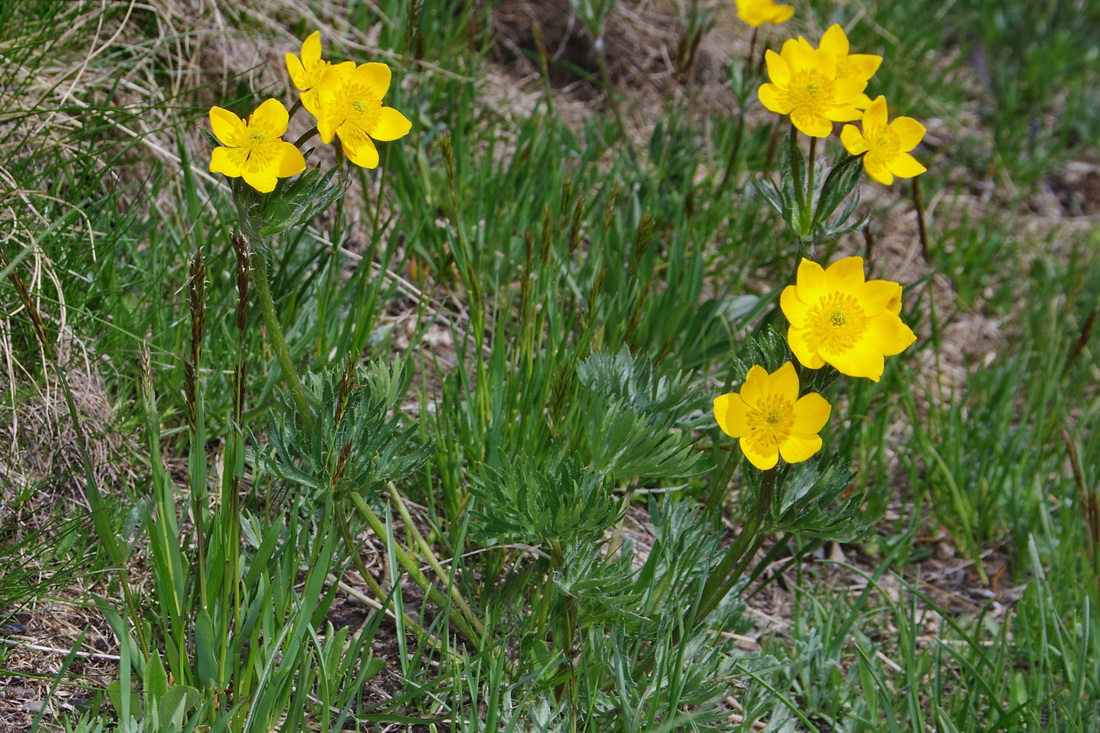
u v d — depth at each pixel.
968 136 5.47
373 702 2.02
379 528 1.93
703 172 4.23
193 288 1.54
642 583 2.02
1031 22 6.27
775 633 2.57
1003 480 3.09
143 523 1.89
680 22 4.59
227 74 3.40
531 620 2.07
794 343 1.64
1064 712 2.18
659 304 3.02
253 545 2.05
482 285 3.21
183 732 1.64
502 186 3.37
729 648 2.36
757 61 4.73
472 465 2.46
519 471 1.97
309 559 1.96
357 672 2.00
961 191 5.11
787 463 1.84
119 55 3.14
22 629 1.98
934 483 3.19
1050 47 6.21
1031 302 4.26
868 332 1.64
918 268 4.38
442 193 3.36
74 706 1.88
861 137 1.86
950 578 2.98
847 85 1.86
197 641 1.71
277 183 1.68
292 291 2.74
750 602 2.67
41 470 2.23
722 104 4.66
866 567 2.92
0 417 2.21
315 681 1.93
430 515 2.36
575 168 3.97
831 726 2.27
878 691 2.21
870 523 1.86
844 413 3.31
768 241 3.88
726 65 4.68
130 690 1.80
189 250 2.83
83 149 2.79
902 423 3.51
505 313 2.61
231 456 1.70
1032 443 3.37
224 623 1.75
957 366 3.95
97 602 1.93
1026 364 3.79
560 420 2.11
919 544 3.10
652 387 2.25
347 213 3.35
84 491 2.26
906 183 4.85
